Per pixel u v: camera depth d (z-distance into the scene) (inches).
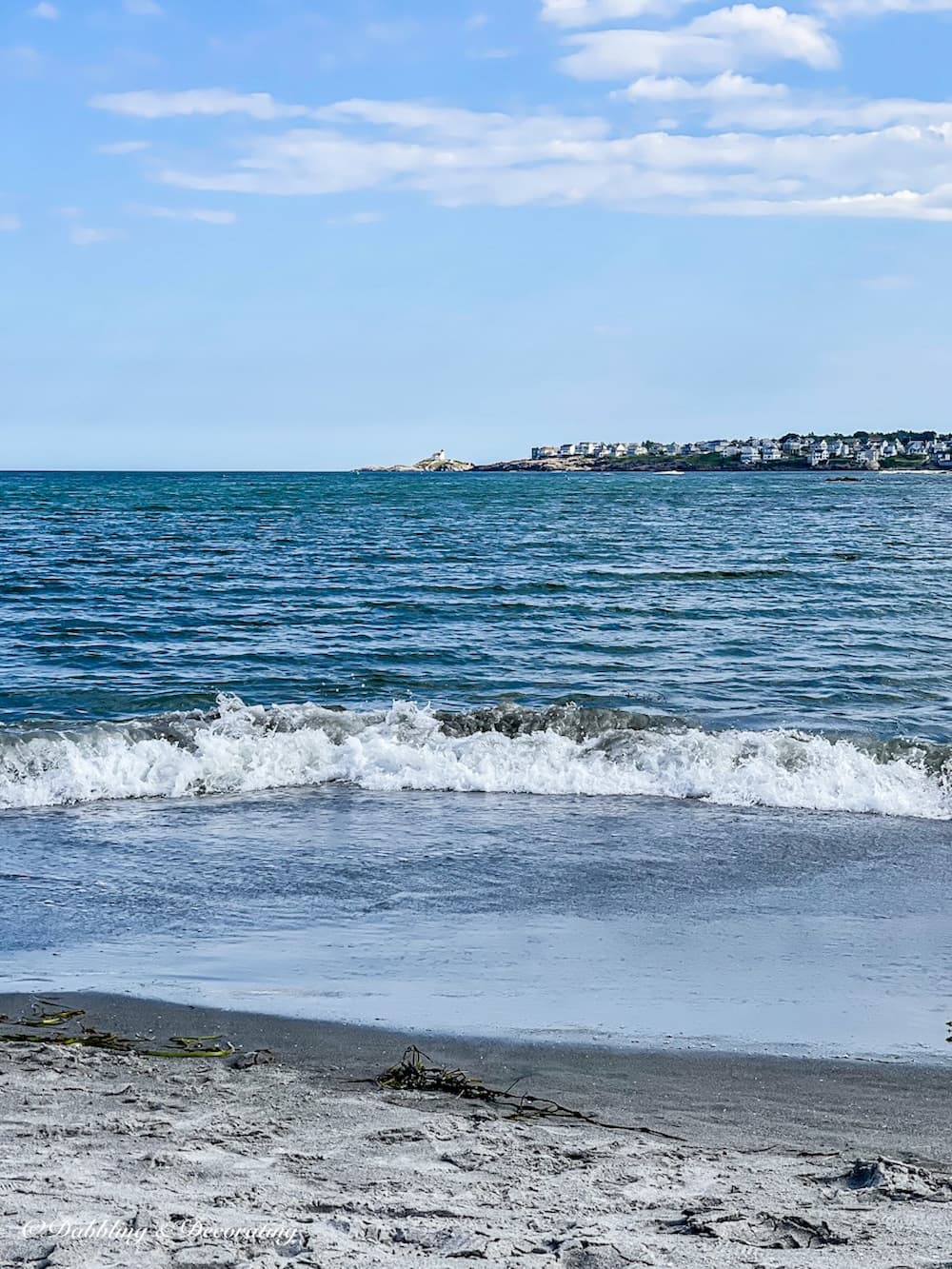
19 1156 185.0
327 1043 249.4
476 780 508.4
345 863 395.5
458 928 331.6
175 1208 163.9
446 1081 229.3
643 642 925.2
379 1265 146.6
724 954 311.1
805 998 279.9
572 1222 164.7
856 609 1143.0
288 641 917.8
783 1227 164.4
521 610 1106.7
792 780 499.5
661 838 430.3
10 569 1471.5
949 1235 161.9
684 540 2091.5
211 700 687.7
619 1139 204.7
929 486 6171.3
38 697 692.1
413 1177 182.2
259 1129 202.2
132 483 6038.4
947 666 824.3
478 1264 148.0
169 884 370.9
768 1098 226.8
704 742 530.6
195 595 1211.9
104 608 1103.0
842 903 356.8
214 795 494.6
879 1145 206.5
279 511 3004.4
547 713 567.5
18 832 434.0
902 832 442.9
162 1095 218.8
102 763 504.4
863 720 649.6
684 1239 158.7
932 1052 249.4
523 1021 264.1
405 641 919.7
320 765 523.2
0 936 321.7
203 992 279.4
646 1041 253.1
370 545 1908.2
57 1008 267.7
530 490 4990.2
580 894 364.2
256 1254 149.0
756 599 1218.6
